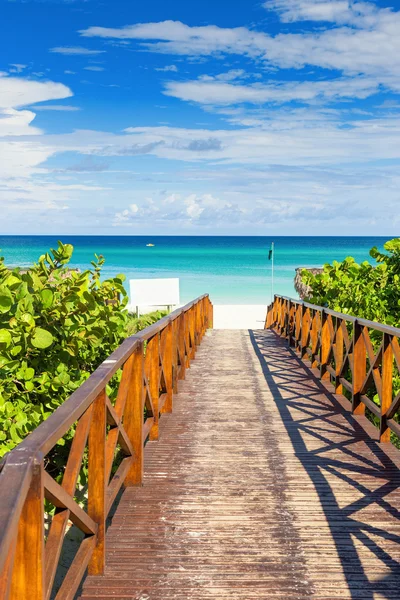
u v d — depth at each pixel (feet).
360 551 10.34
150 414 16.98
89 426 8.13
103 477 9.18
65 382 14.34
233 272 154.92
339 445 16.65
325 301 30.76
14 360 13.61
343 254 246.68
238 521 11.62
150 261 194.49
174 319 22.71
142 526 11.41
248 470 14.61
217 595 9.00
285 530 11.20
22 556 5.38
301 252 258.98
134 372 13.10
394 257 29.04
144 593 9.07
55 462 15.53
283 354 35.42
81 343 15.48
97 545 9.48
